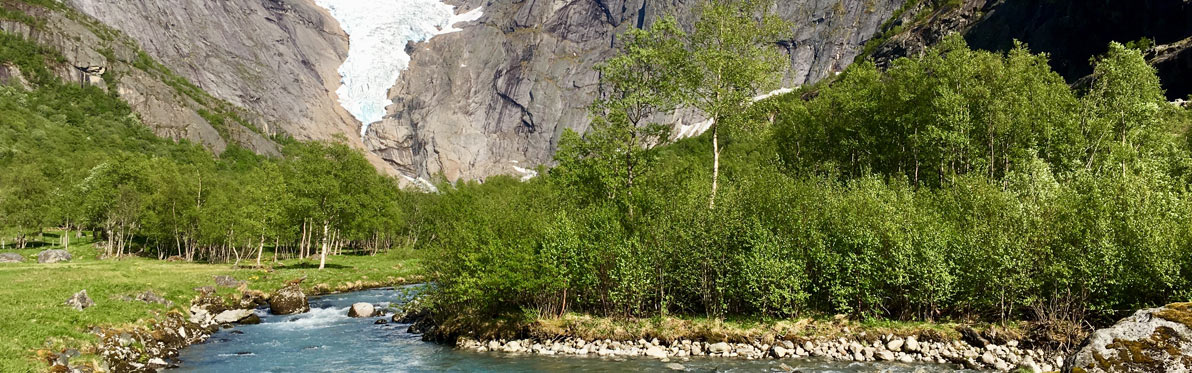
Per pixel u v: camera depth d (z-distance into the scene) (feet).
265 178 272.51
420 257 116.16
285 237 243.40
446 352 94.32
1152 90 137.49
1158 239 76.64
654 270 100.42
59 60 644.69
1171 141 130.82
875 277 91.40
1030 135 137.80
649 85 132.67
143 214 249.75
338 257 279.28
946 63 151.53
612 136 129.70
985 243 88.69
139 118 649.20
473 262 98.17
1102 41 341.62
